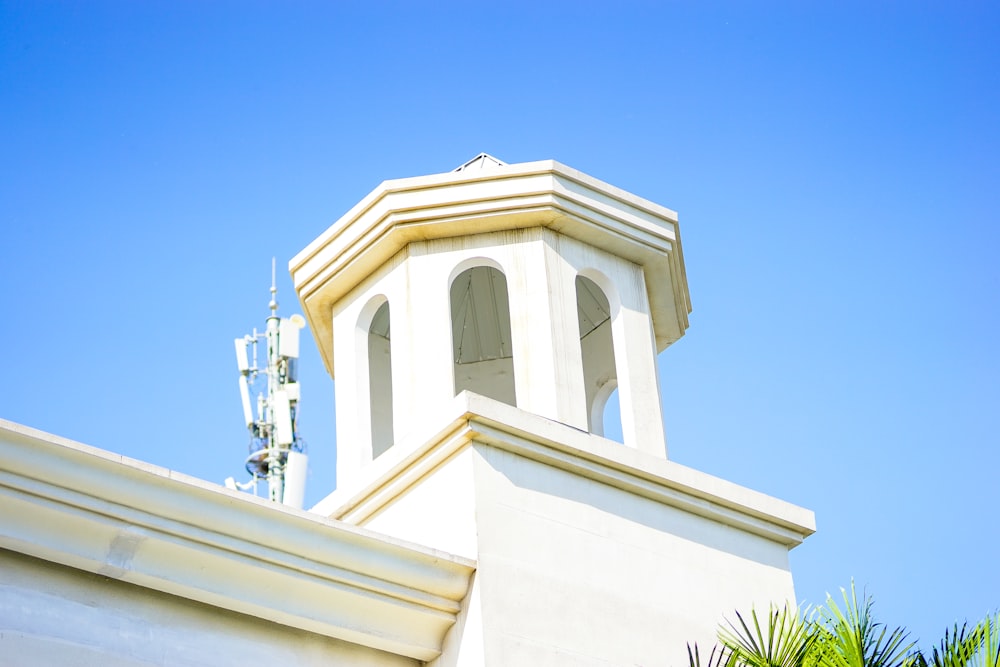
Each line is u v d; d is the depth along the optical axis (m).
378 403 15.38
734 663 11.90
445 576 11.83
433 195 14.35
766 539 13.98
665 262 15.07
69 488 10.48
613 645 12.33
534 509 12.48
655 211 15.00
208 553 10.91
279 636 11.30
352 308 14.98
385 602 11.62
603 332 16.27
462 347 16.97
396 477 12.96
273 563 11.16
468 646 11.73
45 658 10.21
